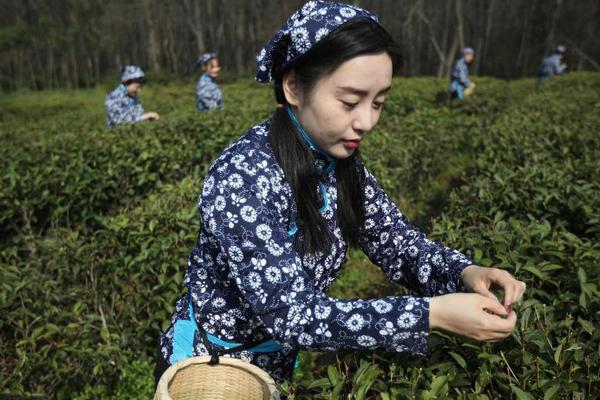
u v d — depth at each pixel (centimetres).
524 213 342
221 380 167
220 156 151
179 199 455
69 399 352
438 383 155
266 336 173
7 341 358
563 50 1827
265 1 4959
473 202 369
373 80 136
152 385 362
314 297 141
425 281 175
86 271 390
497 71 4572
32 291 361
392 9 4641
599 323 199
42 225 584
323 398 166
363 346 136
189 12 5069
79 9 4959
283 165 149
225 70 5044
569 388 157
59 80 5119
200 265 166
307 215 155
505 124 671
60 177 574
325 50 134
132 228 406
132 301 380
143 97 2419
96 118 1441
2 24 5656
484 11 4628
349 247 191
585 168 406
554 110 772
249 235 143
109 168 600
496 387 176
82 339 346
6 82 4831
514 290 150
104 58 5522
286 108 153
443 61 4256
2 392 330
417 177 714
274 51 147
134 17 5088
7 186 550
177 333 178
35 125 1392
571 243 260
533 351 178
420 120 861
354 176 168
